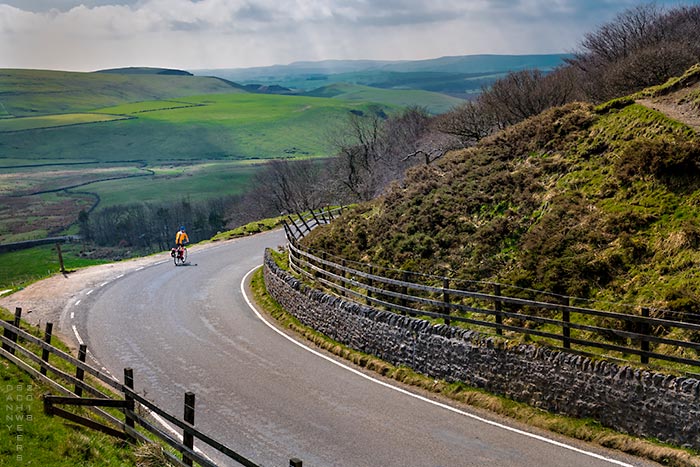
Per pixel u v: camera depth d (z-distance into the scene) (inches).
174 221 4953.3
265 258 1241.4
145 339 886.4
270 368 762.2
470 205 974.4
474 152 1171.9
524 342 620.1
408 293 824.3
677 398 499.2
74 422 490.9
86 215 5128.0
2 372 564.7
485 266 811.4
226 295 1153.4
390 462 515.2
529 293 713.0
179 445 416.2
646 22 1839.3
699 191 734.5
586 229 774.5
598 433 537.0
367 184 2610.7
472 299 751.7
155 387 702.5
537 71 1985.7
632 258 693.3
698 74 1015.0
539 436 551.5
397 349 735.7
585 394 558.3
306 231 1574.8
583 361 562.3
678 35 1684.3
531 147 1064.2
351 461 519.5
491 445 537.6
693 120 875.4
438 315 706.2
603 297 664.4
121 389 478.3
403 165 2484.0
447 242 906.7
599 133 982.4
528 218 878.4
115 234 4694.9
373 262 946.7
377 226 1045.8
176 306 1073.5
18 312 638.5
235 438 569.3
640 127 924.0
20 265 3316.9
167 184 6953.7
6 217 5462.6
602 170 887.1
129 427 484.4
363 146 2913.4
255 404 650.2
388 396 663.8
